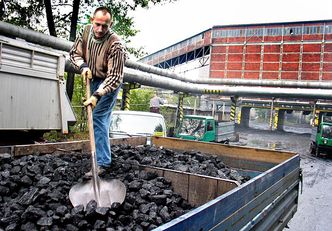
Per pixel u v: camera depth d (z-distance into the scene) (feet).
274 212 11.53
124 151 13.24
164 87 72.90
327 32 187.01
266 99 164.86
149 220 7.53
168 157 13.50
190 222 5.44
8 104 14.87
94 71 10.84
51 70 16.83
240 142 89.56
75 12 47.44
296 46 193.26
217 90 89.20
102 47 10.47
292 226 22.54
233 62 204.74
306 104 154.92
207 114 169.37
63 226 7.09
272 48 197.98
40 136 17.49
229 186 8.93
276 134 135.23
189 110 166.40
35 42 39.99
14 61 14.98
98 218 7.36
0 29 35.63
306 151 79.15
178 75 85.25
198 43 215.10
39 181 8.96
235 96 95.09
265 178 9.74
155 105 60.75
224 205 6.86
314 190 34.40
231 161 16.06
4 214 7.32
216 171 11.77
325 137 67.31
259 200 9.32
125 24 55.31
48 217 7.01
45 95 16.56
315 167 52.34
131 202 8.30
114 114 32.42
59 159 11.58
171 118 106.42
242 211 7.97
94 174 8.63
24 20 46.80
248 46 201.87
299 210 26.40
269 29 198.59
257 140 101.04
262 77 199.41
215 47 208.85
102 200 8.34
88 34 10.75
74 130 45.65
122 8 51.85
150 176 10.32
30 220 6.98
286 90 88.89
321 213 25.91
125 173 10.78
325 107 147.84
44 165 10.37
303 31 191.83
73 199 8.07
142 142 18.03
